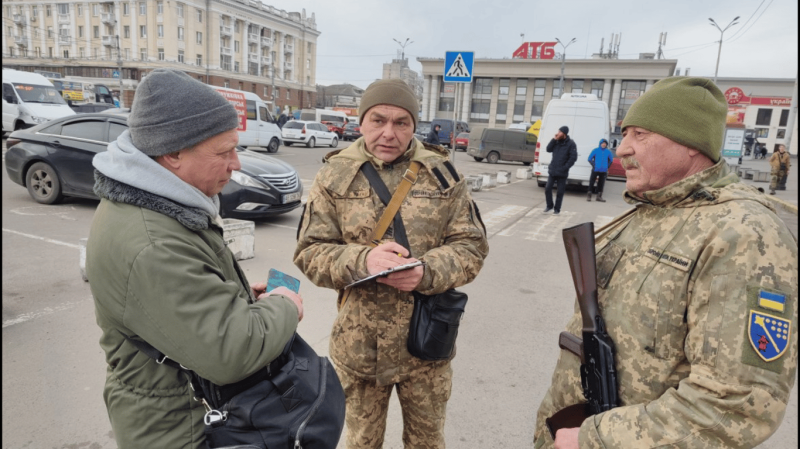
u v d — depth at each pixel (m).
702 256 1.00
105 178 1.08
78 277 4.14
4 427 2.22
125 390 1.14
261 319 1.12
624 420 1.01
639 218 1.22
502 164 21.59
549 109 12.02
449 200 1.71
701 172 1.10
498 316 3.88
